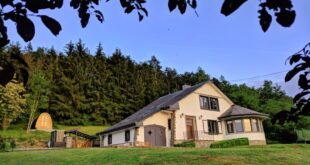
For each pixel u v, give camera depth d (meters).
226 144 30.33
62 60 69.38
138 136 31.02
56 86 61.94
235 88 59.91
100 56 74.69
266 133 44.28
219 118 36.16
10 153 24.08
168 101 36.28
